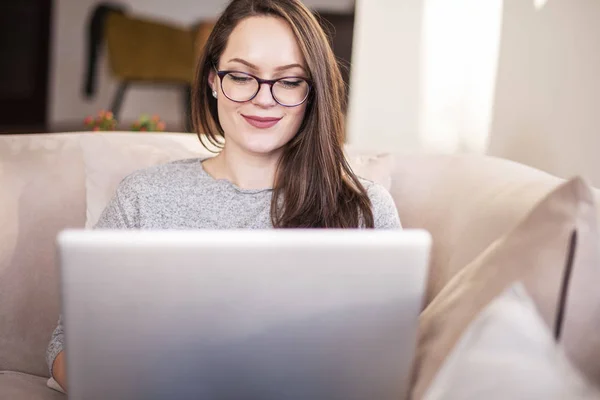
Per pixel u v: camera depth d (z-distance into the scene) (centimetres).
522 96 201
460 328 105
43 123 727
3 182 158
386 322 91
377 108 240
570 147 189
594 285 101
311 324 90
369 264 89
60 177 163
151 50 604
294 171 144
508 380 88
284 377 93
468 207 146
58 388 144
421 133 231
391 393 95
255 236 86
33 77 719
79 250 84
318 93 141
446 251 145
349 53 492
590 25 182
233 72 138
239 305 88
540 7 194
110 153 165
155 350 89
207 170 151
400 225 149
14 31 707
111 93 731
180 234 86
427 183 163
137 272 86
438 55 224
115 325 88
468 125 219
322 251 88
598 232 102
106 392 91
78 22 721
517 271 104
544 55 194
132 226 145
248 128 140
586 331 102
